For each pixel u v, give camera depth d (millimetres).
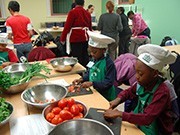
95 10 6914
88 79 1776
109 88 1669
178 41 4234
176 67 2088
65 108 1152
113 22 4180
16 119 1213
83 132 1017
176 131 1933
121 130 1098
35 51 2664
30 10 6188
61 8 6531
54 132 954
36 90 1479
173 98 1310
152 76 1151
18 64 2061
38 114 1271
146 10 5133
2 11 5883
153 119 1123
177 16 4168
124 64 2057
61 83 1746
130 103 1538
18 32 3148
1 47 2207
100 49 1621
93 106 1347
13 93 1554
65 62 2188
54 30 5500
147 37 4469
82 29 3326
